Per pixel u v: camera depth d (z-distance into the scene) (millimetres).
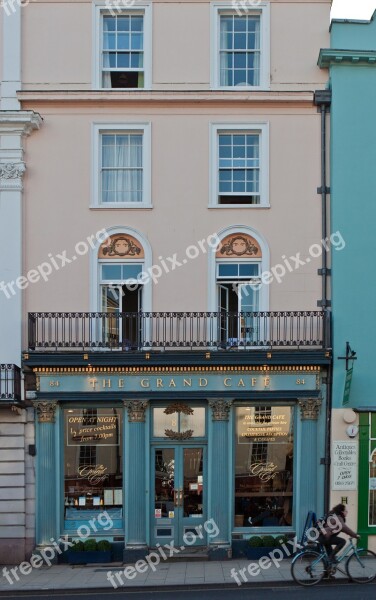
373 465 15953
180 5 16641
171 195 16375
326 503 15812
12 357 15922
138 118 16469
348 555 13961
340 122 16266
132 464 15836
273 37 16594
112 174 16703
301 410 15953
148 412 16078
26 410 15992
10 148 16156
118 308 16422
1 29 16516
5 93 16328
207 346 15844
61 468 16047
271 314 15977
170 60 16562
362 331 15992
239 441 16219
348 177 16234
